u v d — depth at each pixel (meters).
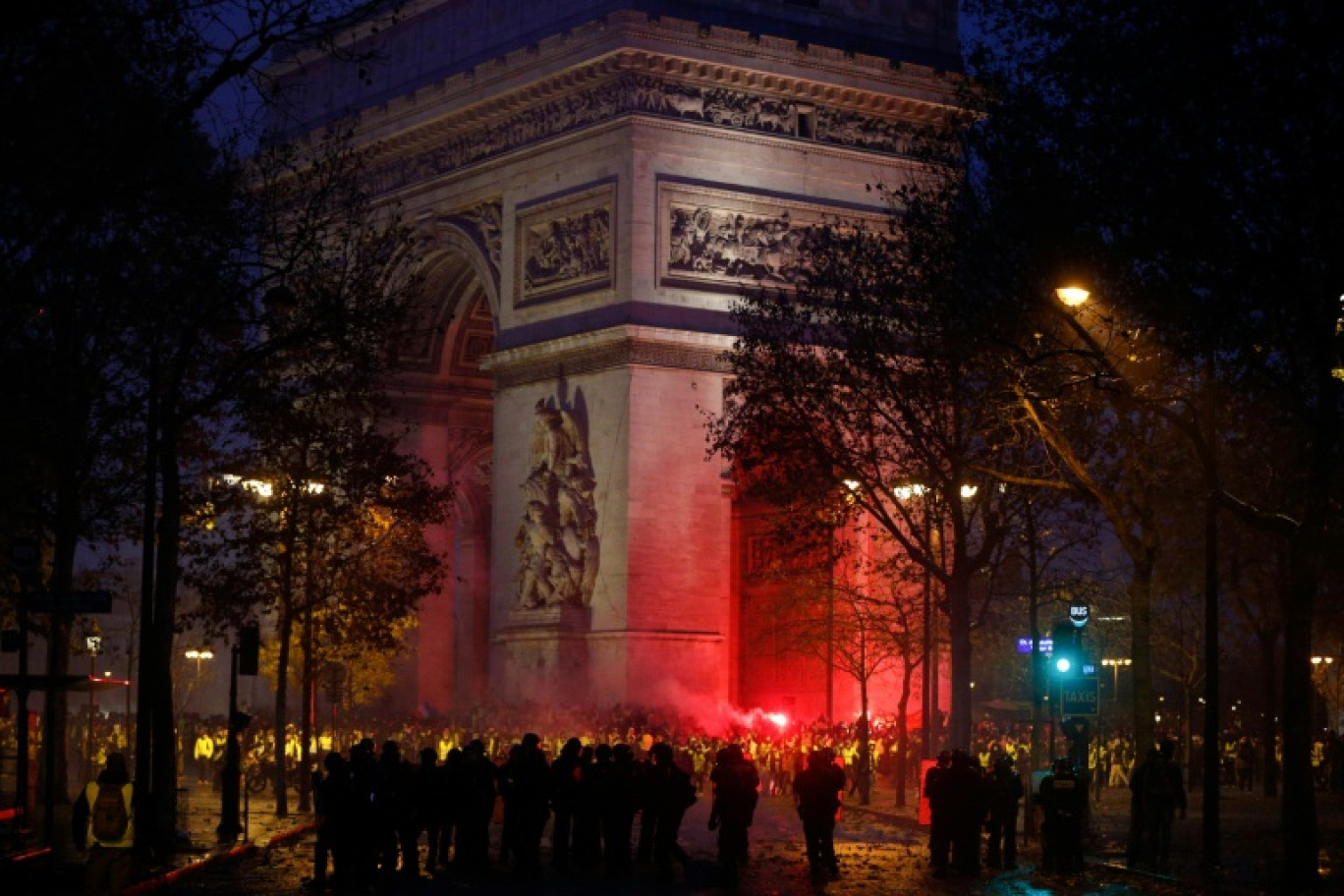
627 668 118.75
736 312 102.50
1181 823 85.00
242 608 92.62
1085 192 59.16
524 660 124.81
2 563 85.31
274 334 74.00
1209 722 61.72
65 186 49.41
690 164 122.56
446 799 60.75
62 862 59.00
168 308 63.69
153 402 63.62
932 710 115.38
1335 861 65.06
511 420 128.75
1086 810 73.31
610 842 61.22
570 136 125.62
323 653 98.06
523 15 131.88
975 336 70.25
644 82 122.12
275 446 89.12
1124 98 57.00
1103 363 61.16
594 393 122.75
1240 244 55.88
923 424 84.94
